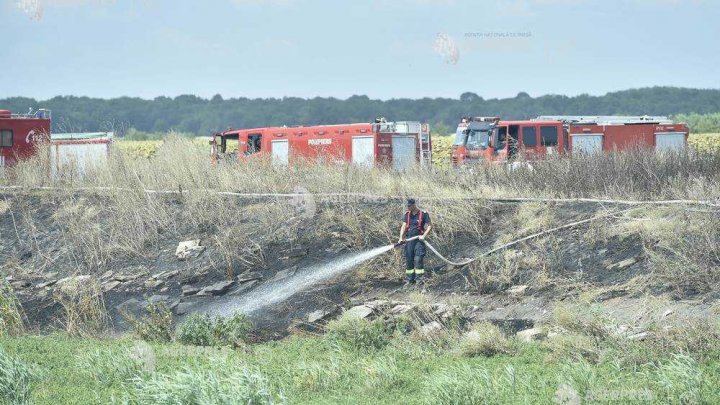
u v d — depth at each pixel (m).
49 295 67.12
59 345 46.09
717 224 50.41
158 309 60.97
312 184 79.50
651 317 39.59
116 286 67.44
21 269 74.50
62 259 75.12
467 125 119.69
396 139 111.06
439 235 63.28
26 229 82.50
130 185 84.88
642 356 34.16
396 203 70.94
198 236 73.62
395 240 64.56
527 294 50.06
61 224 81.06
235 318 48.81
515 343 39.88
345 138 109.56
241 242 70.38
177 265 69.56
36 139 109.50
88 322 56.12
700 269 45.25
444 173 78.50
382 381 34.03
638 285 46.09
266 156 90.38
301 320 53.31
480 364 36.22
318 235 68.38
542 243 56.50
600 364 34.31
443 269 57.75
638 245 51.94
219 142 117.38
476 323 46.47
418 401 30.81
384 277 58.25
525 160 75.81
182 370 36.38
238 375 30.42
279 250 67.75
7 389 33.28
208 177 86.38
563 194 67.00
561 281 50.19
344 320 45.38
